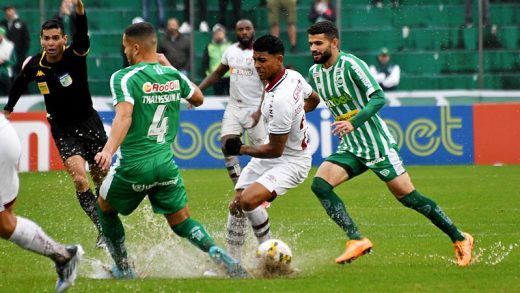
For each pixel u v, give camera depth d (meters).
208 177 60.59
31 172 64.38
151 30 25.92
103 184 26.00
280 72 26.47
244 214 28.50
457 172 62.50
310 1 74.94
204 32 72.94
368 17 76.31
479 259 29.88
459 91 70.00
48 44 33.84
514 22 75.62
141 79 25.19
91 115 35.56
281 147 26.34
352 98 28.75
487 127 68.12
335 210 27.95
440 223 28.83
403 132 67.94
